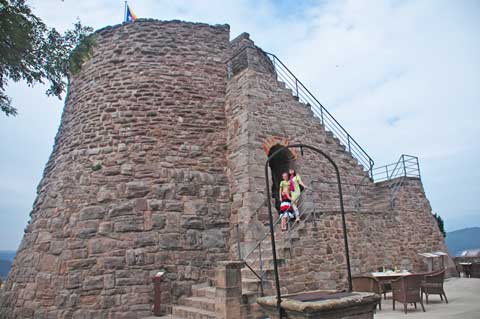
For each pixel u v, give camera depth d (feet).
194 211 34.60
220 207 35.76
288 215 31.30
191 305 29.37
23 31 22.06
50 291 29.94
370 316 15.05
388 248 39.04
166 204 33.88
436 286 29.32
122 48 39.78
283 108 39.27
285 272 28.22
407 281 26.13
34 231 34.42
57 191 35.01
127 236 31.89
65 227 32.42
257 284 26.23
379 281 30.66
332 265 31.89
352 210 36.50
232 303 23.80
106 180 33.94
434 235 45.16
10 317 31.19
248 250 31.96
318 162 39.93
